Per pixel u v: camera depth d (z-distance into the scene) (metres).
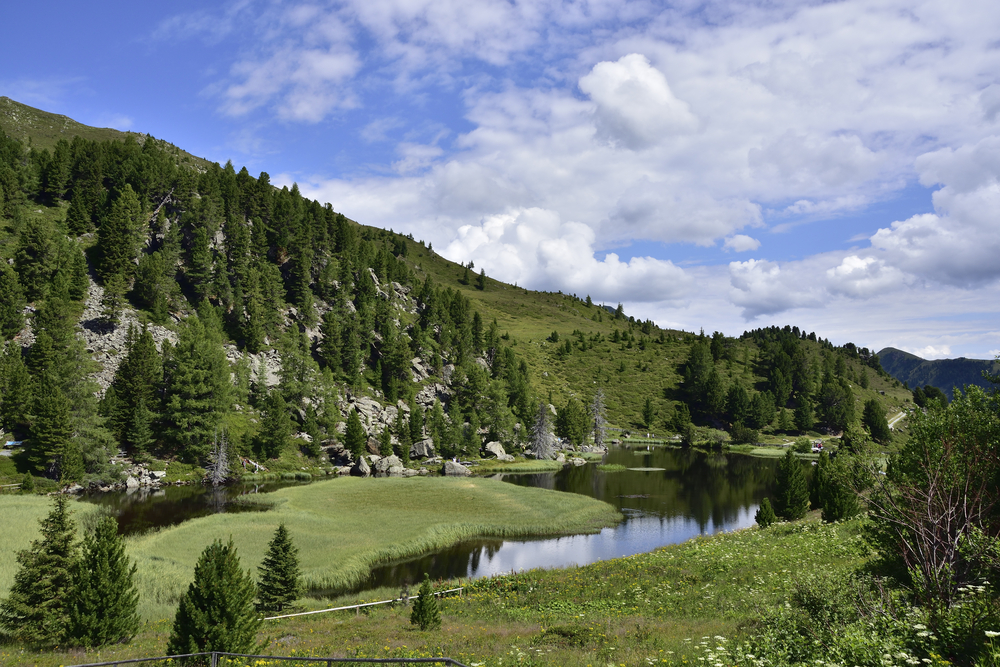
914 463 14.29
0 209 124.31
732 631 17.73
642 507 78.00
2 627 24.56
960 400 16.39
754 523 68.19
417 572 47.81
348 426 111.75
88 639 23.22
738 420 191.75
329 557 48.69
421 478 94.56
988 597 11.06
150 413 95.00
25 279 107.50
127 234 125.81
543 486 96.44
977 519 12.78
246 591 18.94
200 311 127.69
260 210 167.38
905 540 13.66
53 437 79.75
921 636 10.76
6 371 86.62
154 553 46.69
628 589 29.45
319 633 25.36
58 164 149.25
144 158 166.88
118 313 114.69
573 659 16.31
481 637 21.92
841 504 42.72
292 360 122.00
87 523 57.34
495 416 142.12
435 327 183.12
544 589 33.03
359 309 160.75
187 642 17.91
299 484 93.44
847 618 13.25
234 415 111.50
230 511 69.06
